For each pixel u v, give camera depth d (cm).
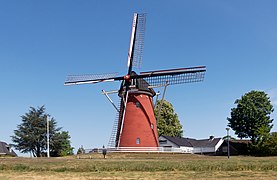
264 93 8512
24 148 8988
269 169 2930
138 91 5472
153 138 5466
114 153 5259
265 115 8412
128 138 5347
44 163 3456
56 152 9381
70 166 3114
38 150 9212
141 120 5416
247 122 8438
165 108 8900
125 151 5306
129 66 5525
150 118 5516
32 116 9294
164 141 8681
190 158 4597
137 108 5441
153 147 5353
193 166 3031
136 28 5597
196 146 9519
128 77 5450
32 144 9062
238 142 9256
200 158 4634
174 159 4241
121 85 5538
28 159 4297
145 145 5347
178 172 2803
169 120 8938
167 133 8825
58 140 9238
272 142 7594
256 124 8356
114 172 2838
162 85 5444
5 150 9419
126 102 5453
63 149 9450
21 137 9038
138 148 5306
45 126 9281
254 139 8362
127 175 2622
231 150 8956
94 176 2575
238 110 8538
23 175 2669
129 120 5403
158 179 2369
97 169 2980
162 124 8781
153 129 5516
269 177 2400
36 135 9081
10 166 3161
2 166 3156
